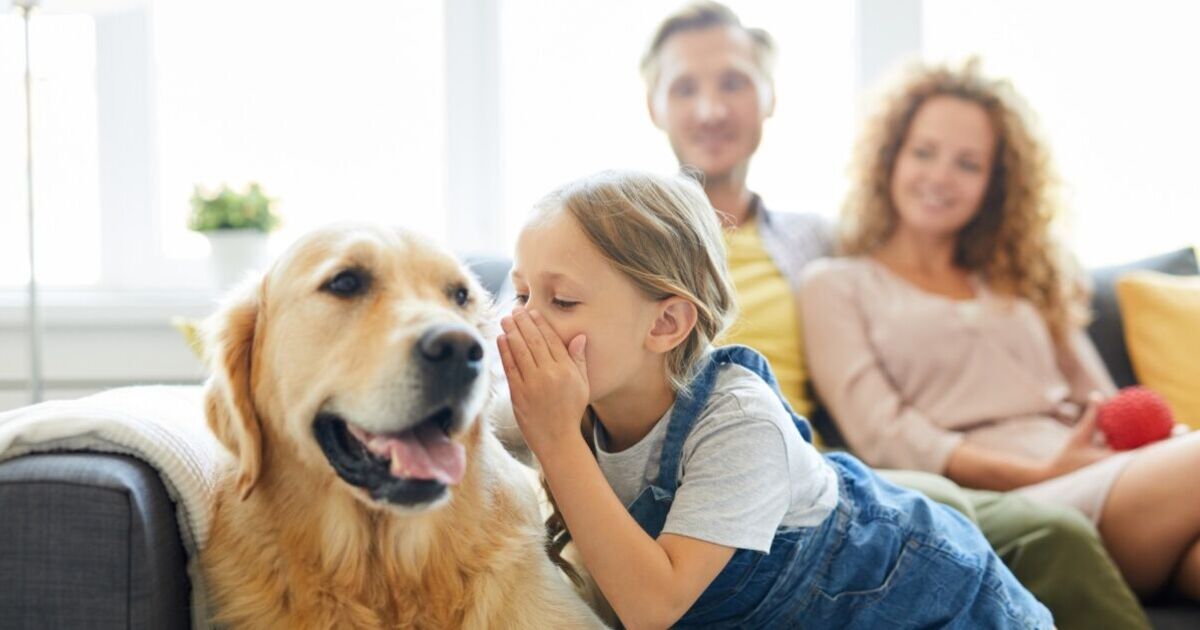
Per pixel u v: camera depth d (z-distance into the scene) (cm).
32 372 237
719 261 132
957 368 206
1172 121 287
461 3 290
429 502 106
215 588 115
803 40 288
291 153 292
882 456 199
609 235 119
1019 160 221
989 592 130
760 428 121
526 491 131
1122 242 289
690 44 230
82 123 290
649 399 127
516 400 115
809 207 290
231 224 263
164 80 290
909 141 221
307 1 289
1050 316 219
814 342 211
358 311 115
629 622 113
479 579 118
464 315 124
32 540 100
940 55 289
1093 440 192
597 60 292
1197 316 223
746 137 229
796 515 128
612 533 111
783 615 127
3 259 288
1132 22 286
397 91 294
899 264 223
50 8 232
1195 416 215
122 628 101
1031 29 289
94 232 292
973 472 190
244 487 115
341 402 111
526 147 296
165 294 279
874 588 127
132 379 272
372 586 116
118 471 105
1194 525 161
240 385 118
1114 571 154
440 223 297
